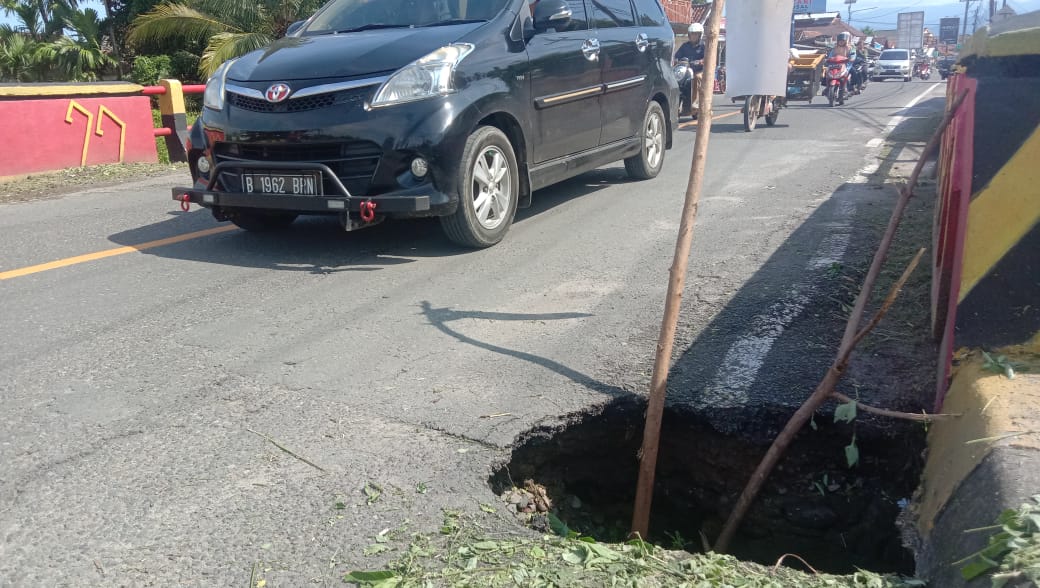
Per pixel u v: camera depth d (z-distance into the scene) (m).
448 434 3.02
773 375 3.45
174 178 9.07
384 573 2.19
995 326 2.73
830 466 3.20
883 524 3.02
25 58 22.70
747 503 2.98
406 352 3.78
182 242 5.91
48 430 3.04
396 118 4.96
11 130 8.66
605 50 6.85
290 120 5.07
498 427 3.07
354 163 5.03
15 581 2.20
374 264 5.27
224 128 5.30
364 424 3.09
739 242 5.59
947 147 4.22
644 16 7.85
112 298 4.59
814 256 5.14
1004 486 2.06
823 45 20.84
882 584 2.18
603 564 2.24
